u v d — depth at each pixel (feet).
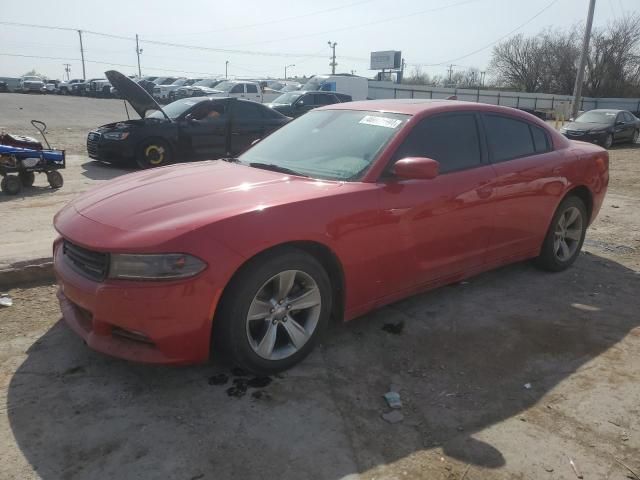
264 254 9.80
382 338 12.25
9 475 7.68
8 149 27.30
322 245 10.48
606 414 9.63
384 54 227.81
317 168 12.22
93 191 11.89
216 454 8.25
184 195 10.55
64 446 8.31
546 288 15.70
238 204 9.96
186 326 9.11
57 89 172.65
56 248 11.25
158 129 36.37
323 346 11.77
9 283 14.16
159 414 9.17
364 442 8.67
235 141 39.58
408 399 9.93
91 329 9.85
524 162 14.79
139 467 7.93
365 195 11.09
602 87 189.88
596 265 18.03
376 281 11.62
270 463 8.11
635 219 25.30
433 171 11.25
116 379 10.17
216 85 112.37
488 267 14.57
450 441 8.79
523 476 8.04
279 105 64.18
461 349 11.87
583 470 8.20
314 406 9.55
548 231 16.25
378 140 12.32
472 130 13.89
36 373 10.27
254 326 10.21
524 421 9.37
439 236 12.58
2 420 8.86
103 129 36.86
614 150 63.52
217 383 10.16
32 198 26.78
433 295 14.93
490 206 13.67
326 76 107.45
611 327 13.19
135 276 8.93
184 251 8.92
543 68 200.85
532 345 12.16
